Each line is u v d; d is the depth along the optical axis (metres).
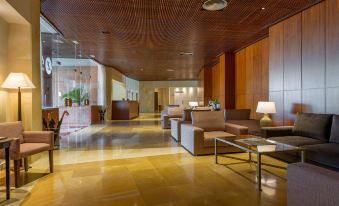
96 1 4.24
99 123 10.72
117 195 2.65
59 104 8.52
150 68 12.92
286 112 5.09
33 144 3.31
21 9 3.56
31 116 3.92
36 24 4.12
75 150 4.97
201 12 4.78
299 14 4.76
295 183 1.49
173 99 21.58
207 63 11.10
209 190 2.77
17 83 3.40
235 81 8.52
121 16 4.98
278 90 5.36
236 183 2.99
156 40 6.92
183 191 2.75
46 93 6.67
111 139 6.34
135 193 2.70
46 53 6.67
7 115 3.84
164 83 20.52
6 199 2.55
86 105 10.23
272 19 5.20
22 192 2.75
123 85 15.66
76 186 2.93
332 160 2.97
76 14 4.88
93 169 3.62
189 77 17.69
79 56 9.38
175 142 5.86
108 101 12.17
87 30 5.94
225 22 5.38
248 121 5.52
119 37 6.60
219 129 4.97
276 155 4.10
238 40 6.96
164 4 4.38
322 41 4.22
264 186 2.88
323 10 4.20
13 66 3.87
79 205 2.41
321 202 1.30
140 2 4.29
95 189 2.83
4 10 3.36
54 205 2.41
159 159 4.20
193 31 6.05
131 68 12.97
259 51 7.00
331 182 1.24
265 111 4.98
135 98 19.97
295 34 4.87
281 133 4.24
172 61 10.56
